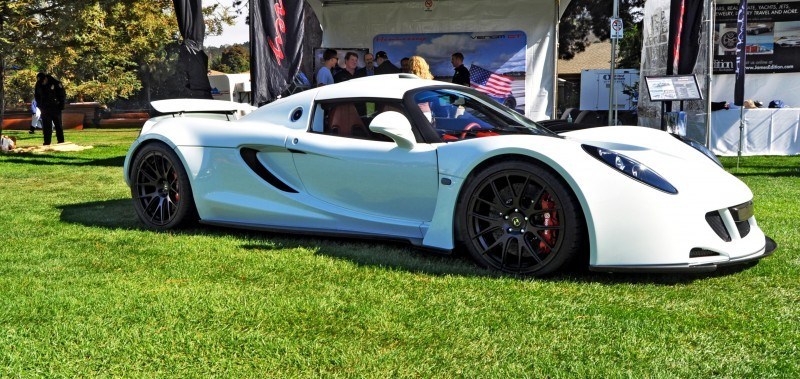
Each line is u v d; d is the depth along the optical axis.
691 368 2.10
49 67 14.63
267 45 8.00
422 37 11.03
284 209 4.09
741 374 2.05
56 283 3.12
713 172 3.38
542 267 3.17
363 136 3.86
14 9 12.06
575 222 3.07
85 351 2.29
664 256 3.01
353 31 11.26
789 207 5.22
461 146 3.43
